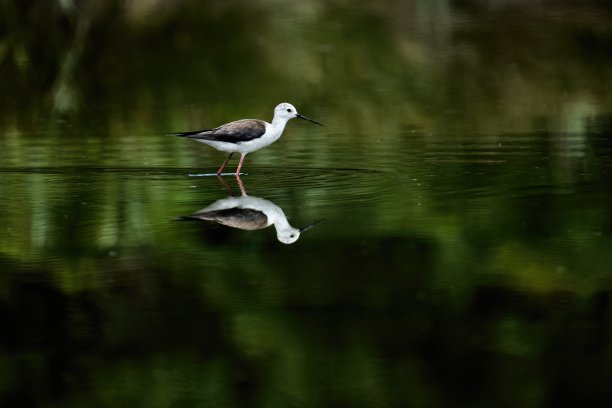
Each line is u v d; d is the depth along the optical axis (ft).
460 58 91.86
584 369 27.99
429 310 32.22
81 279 35.37
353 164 55.21
